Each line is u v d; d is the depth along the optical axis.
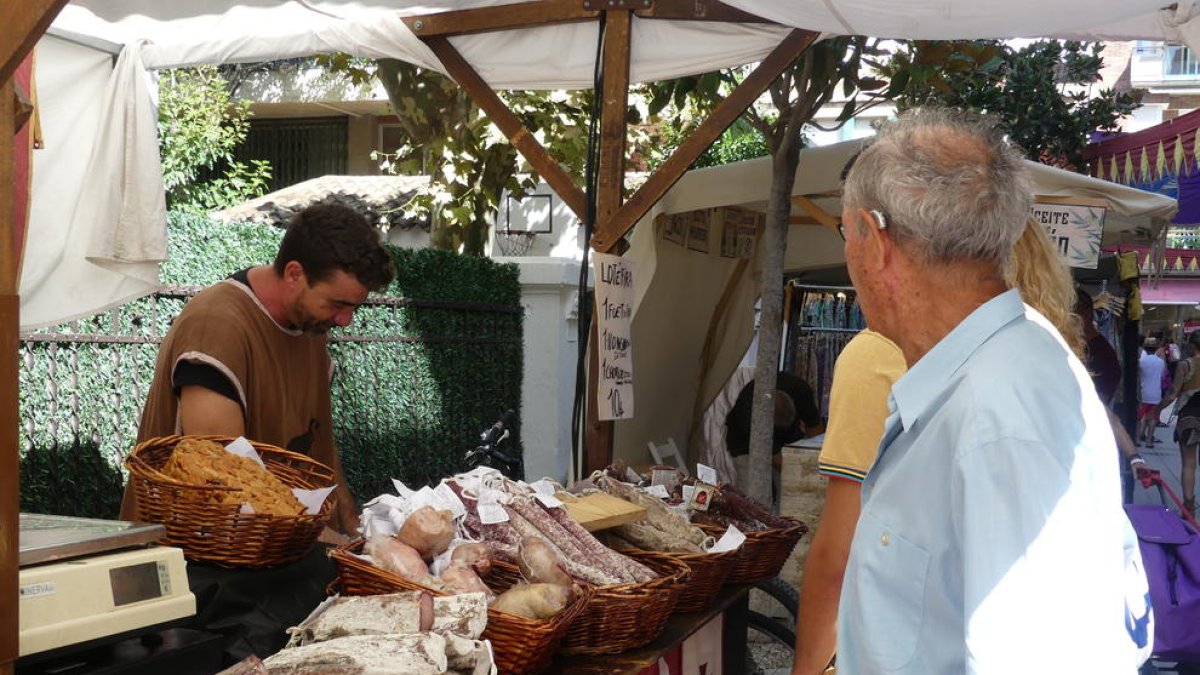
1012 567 1.38
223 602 2.21
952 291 1.65
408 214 12.30
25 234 3.73
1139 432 20.34
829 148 5.98
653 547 3.08
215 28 4.25
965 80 8.16
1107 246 7.41
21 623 1.70
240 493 2.31
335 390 7.20
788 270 7.56
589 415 4.34
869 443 2.45
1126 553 1.73
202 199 13.40
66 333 5.11
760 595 5.45
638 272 6.01
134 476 2.36
